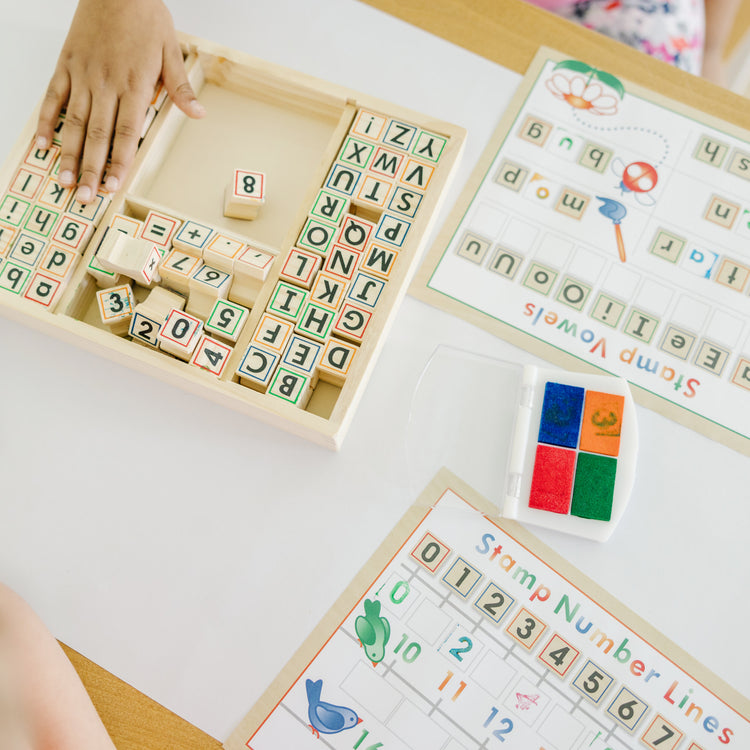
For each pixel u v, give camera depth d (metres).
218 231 0.70
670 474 0.68
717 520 0.67
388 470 0.68
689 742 0.62
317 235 0.69
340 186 0.71
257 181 0.72
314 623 0.64
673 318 0.73
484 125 0.79
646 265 0.74
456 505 0.67
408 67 0.81
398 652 0.63
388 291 0.67
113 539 0.66
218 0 0.84
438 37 0.83
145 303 0.68
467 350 0.72
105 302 0.68
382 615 0.64
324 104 0.76
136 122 0.73
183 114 0.78
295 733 0.61
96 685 0.62
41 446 0.69
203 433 0.70
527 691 0.62
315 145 0.78
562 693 0.62
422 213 0.70
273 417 0.66
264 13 0.84
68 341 0.72
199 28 0.83
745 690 0.63
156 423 0.70
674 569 0.66
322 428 0.63
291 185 0.76
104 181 0.72
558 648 0.63
